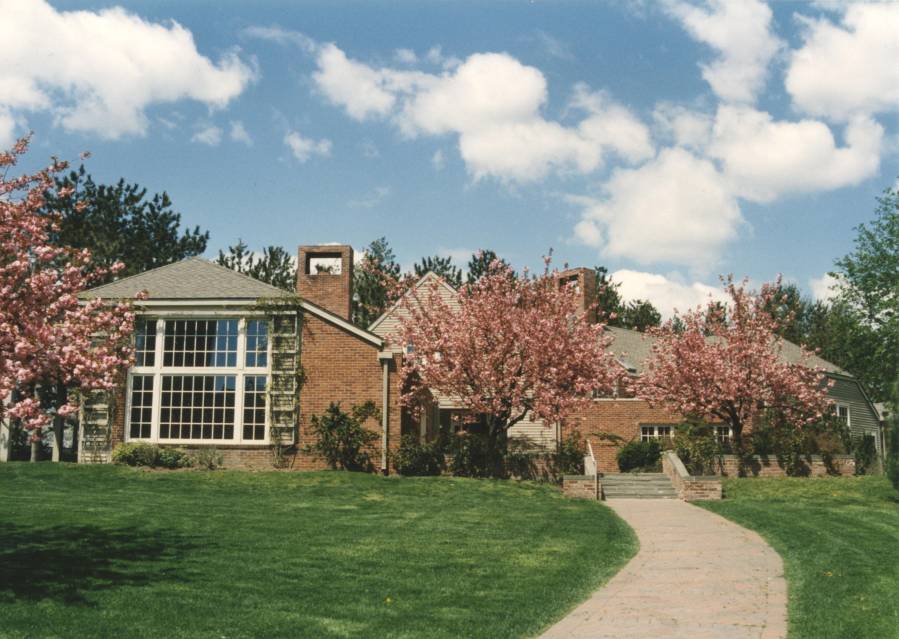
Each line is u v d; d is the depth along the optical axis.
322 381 24.91
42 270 12.66
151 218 44.62
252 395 24.94
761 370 30.53
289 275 49.22
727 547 14.70
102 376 12.75
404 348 28.23
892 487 24.30
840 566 12.24
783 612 9.52
